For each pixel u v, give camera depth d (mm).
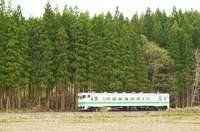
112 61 65875
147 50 75562
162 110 63219
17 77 54094
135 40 73375
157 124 33094
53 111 56844
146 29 95812
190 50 74250
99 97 56562
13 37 55281
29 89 61469
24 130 27547
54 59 59750
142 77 69562
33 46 58875
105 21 76688
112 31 72062
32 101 61594
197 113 48500
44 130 27656
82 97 55906
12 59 54219
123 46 68438
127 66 67375
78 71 59906
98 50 64000
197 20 94250
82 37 63812
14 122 33656
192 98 72375
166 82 75562
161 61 76500
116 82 63781
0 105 55938
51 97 67688
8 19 58812
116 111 57875
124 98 59031
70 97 66125
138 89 67750
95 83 61750
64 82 59188
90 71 61750
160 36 90188
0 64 53875
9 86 54938
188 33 81062
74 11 69188
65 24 64625
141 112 54375
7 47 54812
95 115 43562
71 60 61906
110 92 63438
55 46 60938
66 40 63781
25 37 57156
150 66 76188
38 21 60312
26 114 45031
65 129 28422
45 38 59375
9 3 59531
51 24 62500
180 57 74062
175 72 72750
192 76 72625
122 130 28062
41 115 42656
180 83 71875
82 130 27859
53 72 59938
